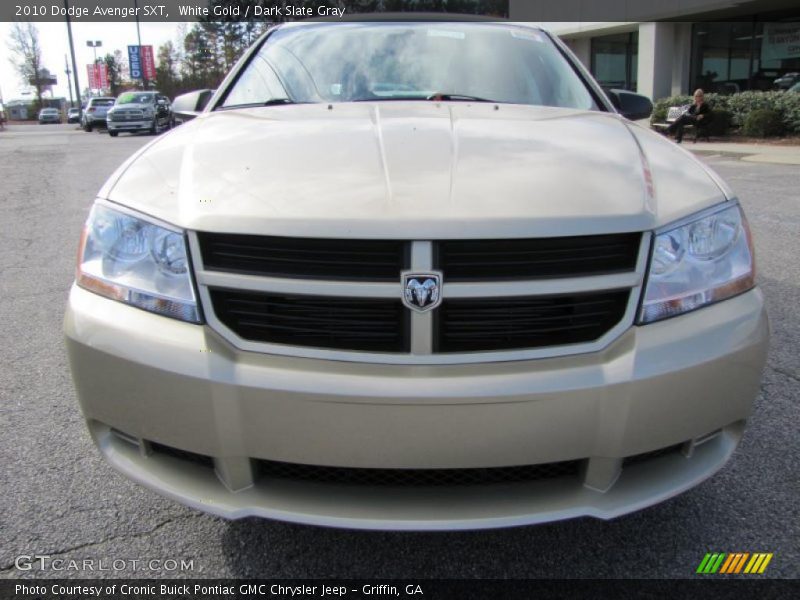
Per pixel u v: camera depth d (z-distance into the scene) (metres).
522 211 1.66
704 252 1.83
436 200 1.68
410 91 2.88
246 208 1.71
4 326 4.05
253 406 1.64
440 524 1.65
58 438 2.75
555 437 1.65
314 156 1.95
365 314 1.64
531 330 1.66
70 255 5.78
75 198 8.78
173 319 1.73
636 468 1.79
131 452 1.87
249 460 1.71
